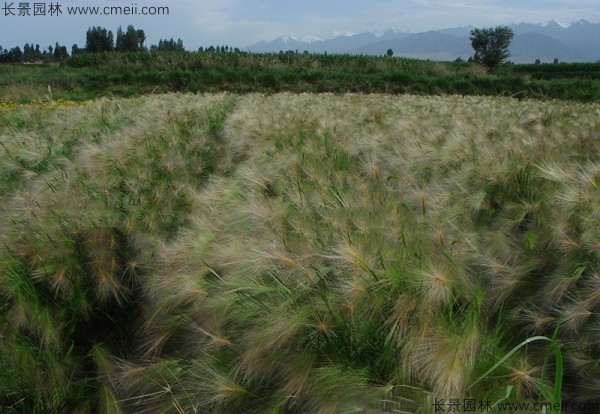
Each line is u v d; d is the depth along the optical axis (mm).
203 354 2713
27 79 24297
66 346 3154
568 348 2549
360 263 2570
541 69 34969
